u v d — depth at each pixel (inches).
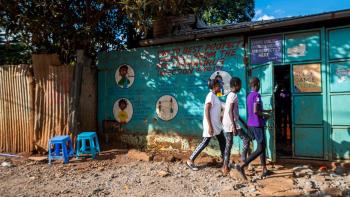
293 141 311.9
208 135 281.0
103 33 426.9
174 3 337.7
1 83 373.4
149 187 248.1
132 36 421.7
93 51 418.9
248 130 268.2
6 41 408.2
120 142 386.9
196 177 268.2
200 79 348.2
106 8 378.6
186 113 354.6
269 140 291.1
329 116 297.9
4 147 371.2
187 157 333.1
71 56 415.5
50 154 322.0
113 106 392.2
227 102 267.7
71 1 377.1
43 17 362.9
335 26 295.6
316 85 302.5
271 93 286.7
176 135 358.9
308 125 305.7
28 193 242.7
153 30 406.0
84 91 390.6
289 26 301.7
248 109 265.9
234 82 268.4
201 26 432.5
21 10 362.6
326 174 267.7
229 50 334.3
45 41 398.6
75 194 238.8
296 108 310.3
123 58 387.5
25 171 298.4
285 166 293.3
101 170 295.7
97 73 401.7
